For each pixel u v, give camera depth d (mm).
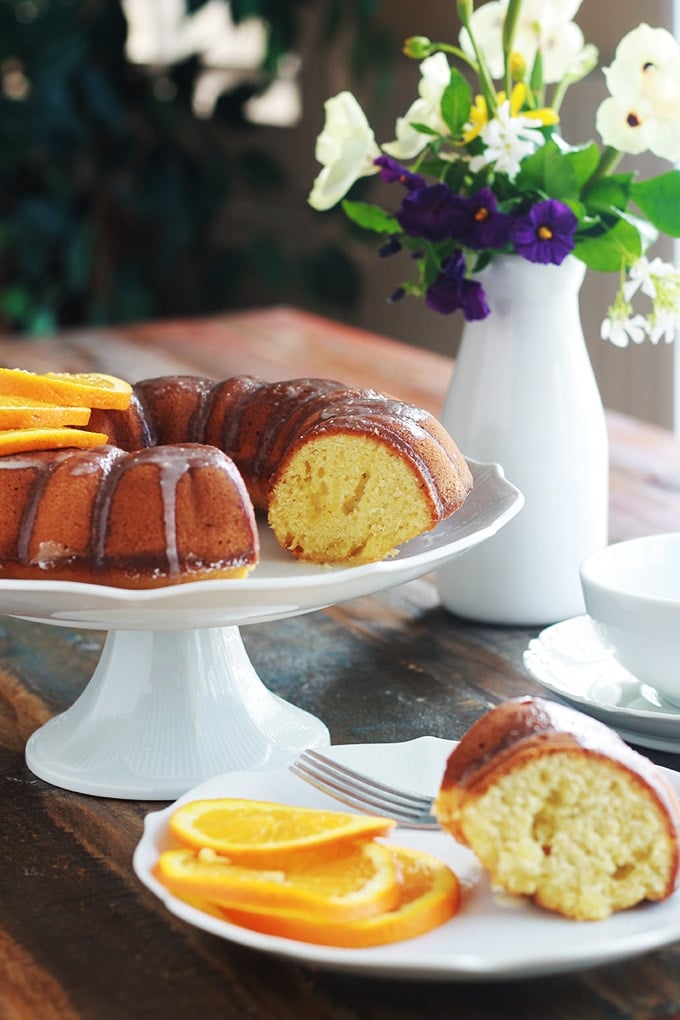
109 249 3266
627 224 975
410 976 691
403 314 3008
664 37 965
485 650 1002
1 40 2857
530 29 1039
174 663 885
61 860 805
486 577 1023
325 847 735
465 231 968
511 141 962
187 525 850
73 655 1009
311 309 3361
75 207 3092
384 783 803
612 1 2219
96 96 2918
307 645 1014
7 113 2850
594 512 1022
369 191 2904
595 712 866
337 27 2807
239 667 904
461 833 735
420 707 934
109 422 977
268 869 726
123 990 722
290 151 3299
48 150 2980
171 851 734
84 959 740
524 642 1012
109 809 847
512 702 746
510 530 1013
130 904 773
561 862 727
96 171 3072
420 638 1020
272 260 3033
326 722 921
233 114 3088
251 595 795
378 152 1026
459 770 737
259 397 1001
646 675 872
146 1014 710
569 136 2299
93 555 859
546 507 1010
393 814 783
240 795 784
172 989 722
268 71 2969
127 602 791
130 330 1887
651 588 921
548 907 729
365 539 908
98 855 808
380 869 723
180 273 3455
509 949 709
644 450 1363
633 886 729
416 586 1104
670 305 979
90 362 1687
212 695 886
